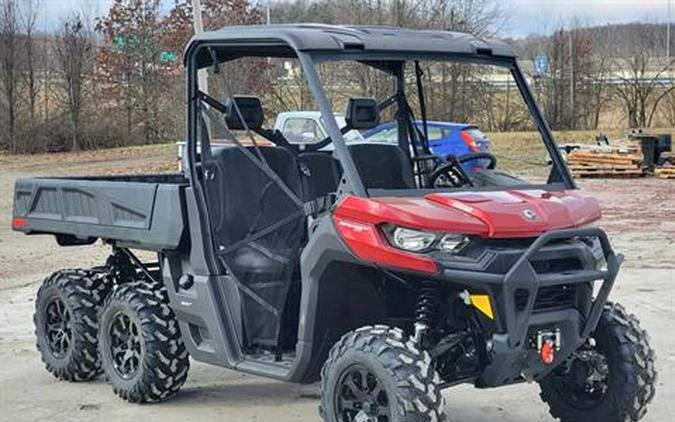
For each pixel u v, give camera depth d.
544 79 38.62
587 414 5.82
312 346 5.52
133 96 44.19
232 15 31.59
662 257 13.09
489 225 5.01
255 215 6.12
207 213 6.33
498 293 4.96
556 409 6.02
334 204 5.35
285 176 6.13
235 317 6.22
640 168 25.70
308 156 6.25
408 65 6.38
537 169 6.42
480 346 5.17
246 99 6.22
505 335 4.96
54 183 7.60
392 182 6.03
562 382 5.98
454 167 6.11
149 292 6.84
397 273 5.30
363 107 5.97
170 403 6.90
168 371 6.71
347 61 5.76
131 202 6.85
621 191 22.42
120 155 38.72
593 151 25.97
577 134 35.72
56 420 6.56
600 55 42.12
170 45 39.16
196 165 6.45
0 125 42.78
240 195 6.20
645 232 15.61
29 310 10.45
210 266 6.30
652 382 5.61
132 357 6.91
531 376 5.27
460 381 5.30
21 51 43.94
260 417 6.54
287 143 6.42
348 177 5.32
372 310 5.66
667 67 41.47
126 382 6.88
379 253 5.04
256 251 6.08
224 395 7.11
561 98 39.38
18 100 43.25
